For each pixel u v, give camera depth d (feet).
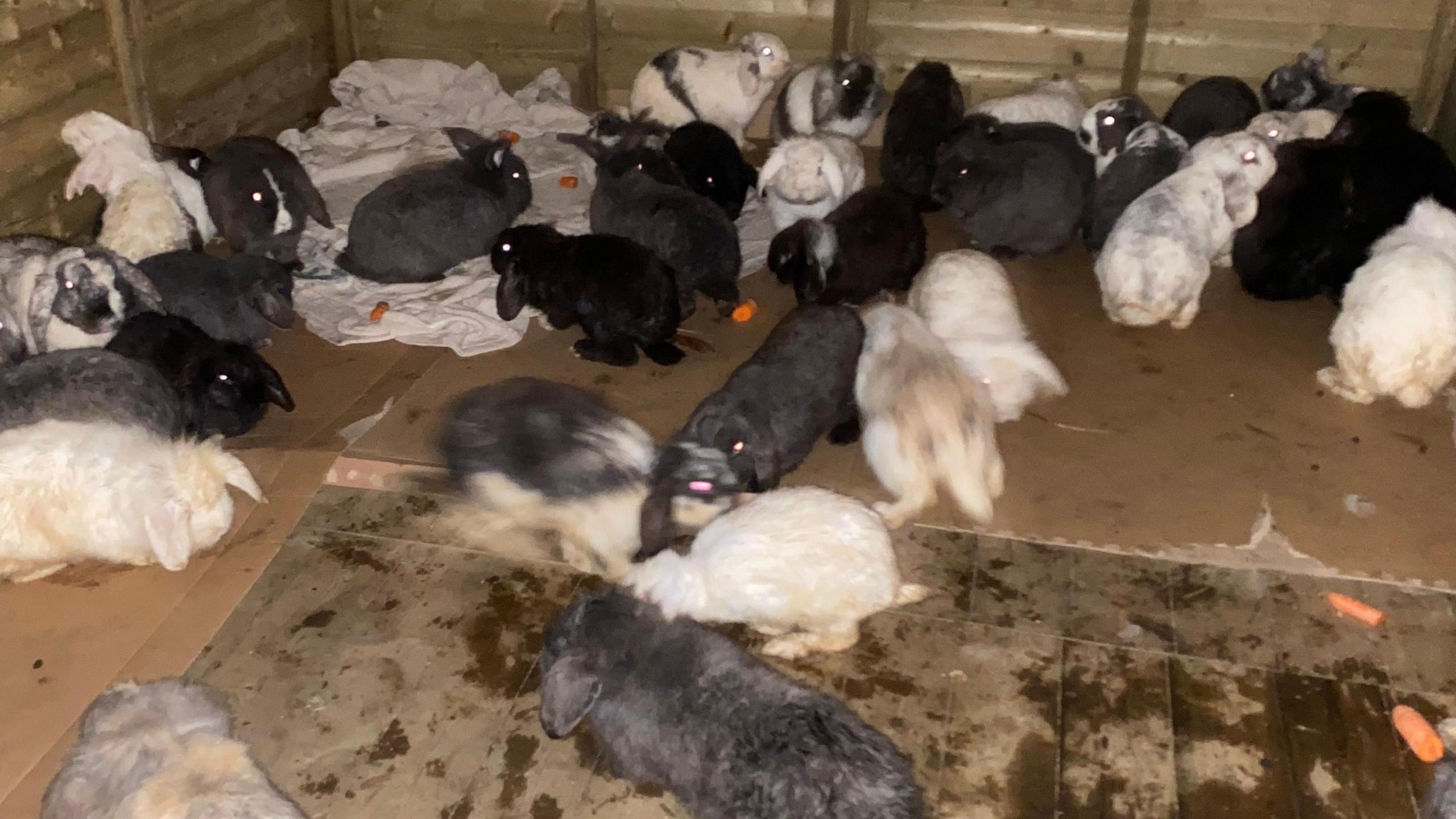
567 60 8.79
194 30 6.91
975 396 4.27
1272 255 6.03
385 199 6.12
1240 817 3.26
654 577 3.66
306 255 6.48
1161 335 5.88
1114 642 3.87
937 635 3.88
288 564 4.17
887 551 3.77
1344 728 3.55
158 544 3.98
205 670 3.72
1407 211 5.77
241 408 4.83
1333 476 4.75
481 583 4.09
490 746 3.47
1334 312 6.11
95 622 3.91
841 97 7.16
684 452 3.99
